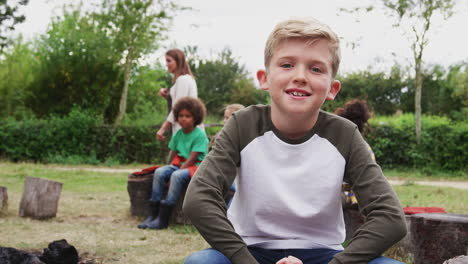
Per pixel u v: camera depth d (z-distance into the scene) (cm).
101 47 1772
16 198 636
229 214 189
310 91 167
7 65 2241
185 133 515
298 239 176
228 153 176
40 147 1543
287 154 177
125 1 1678
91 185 832
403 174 1276
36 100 1805
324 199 175
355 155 176
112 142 1545
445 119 1527
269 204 174
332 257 174
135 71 2045
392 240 157
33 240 398
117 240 410
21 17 1355
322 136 179
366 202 169
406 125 1386
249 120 182
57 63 1780
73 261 295
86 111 1638
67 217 521
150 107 2238
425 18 1387
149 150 1562
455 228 321
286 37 167
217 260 157
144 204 532
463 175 1241
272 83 172
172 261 340
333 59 171
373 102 2464
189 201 165
